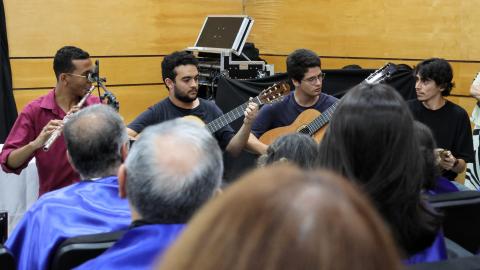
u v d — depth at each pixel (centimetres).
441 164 243
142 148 115
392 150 115
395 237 114
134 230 111
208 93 582
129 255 109
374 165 116
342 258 40
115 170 170
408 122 117
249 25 582
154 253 109
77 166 171
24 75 614
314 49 643
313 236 41
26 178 325
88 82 262
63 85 260
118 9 656
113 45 658
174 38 692
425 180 161
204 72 591
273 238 41
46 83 625
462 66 506
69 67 256
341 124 118
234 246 42
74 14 633
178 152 113
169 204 112
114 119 170
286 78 411
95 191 159
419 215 119
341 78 411
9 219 325
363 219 42
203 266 42
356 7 591
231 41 578
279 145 172
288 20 671
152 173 111
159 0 677
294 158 168
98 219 153
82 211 154
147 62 680
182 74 276
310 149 169
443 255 129
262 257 41
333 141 120
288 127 297
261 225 42
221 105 420
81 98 267
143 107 684
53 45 625
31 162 325
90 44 645
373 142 115
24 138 258
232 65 570
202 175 112
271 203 43
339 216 42
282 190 43
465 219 164
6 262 133
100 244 134
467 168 309
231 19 594
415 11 538
